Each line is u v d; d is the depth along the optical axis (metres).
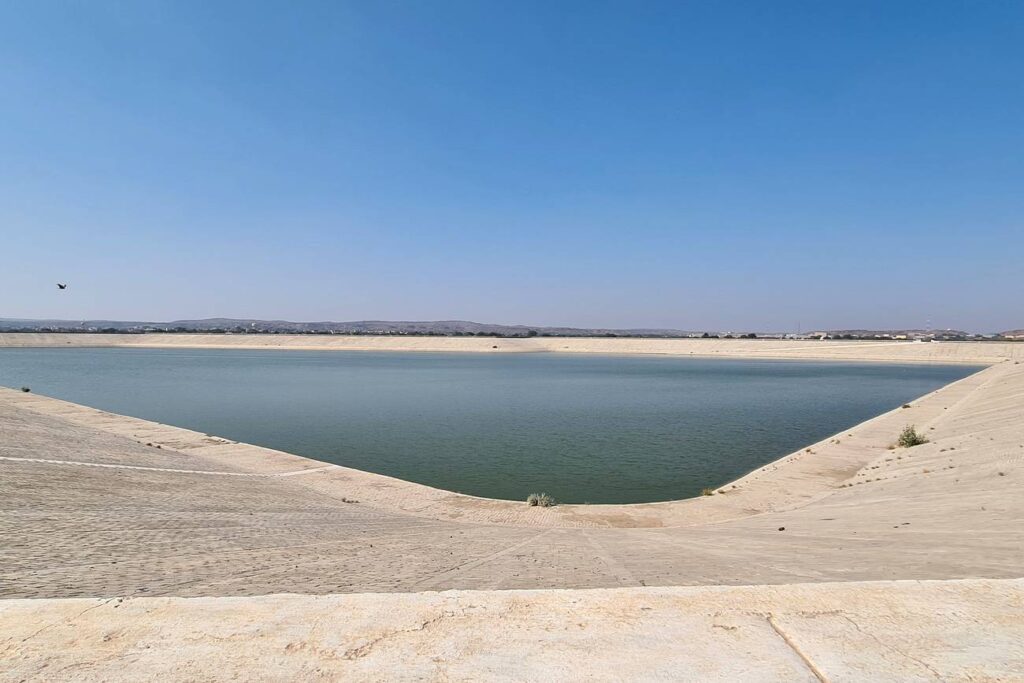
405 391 66.19
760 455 30.09
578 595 4.02
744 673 3.00
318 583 7.04
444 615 3.69
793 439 34.88
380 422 41.62
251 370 102.81
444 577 7.46
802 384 79.12
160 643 3.30
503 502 19.88
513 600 3.93
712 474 25.97
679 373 104.94
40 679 2.90
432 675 2.97
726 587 4.17
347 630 3.48
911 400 57.53
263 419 43.03
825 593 4.05
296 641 3.33
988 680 2.93
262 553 9.09
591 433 36.88
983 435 22.14
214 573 7.57
